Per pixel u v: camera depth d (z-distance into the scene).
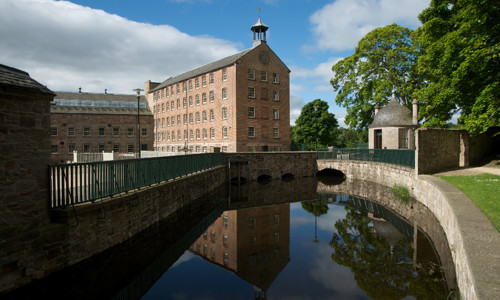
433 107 22.03
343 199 21.41
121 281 8.67
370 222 14.90
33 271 7.11
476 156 20.75
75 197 8.34
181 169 16.89
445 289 7.66
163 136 58.28
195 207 18.42
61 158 53.16
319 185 28.42
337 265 9.77
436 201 12.88
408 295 7.46
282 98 45.44
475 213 7.65
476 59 16.69
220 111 43.03
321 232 13.54
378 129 32.06
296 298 7.64
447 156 18.89
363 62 36.00
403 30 34.28
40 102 7.50
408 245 11.16
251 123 41.91
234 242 12.34
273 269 9.49
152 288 8.30
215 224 15.05
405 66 33.88
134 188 11.30
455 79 18.44
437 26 20.73
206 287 8.40
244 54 41.12
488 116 16.58
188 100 50.22
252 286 8.32
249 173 31.36
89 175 8.79
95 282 8.53
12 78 6.98
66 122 53.62
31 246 7.09
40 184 7.47
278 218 16.22
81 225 8.21
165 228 13.54
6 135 6.79
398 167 21.52
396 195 20.25
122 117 57.88
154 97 60.97
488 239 5.64
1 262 6.56
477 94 19.69
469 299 4.82
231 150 41.00
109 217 9.34
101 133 56.16
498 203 8.70
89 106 56.91
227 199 21.73
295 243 12.12
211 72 44.81
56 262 7.56
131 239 10.60
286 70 45.91
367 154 29.55
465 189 11.29
